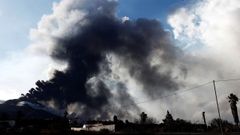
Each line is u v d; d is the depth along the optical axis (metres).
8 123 92.75
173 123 88.56
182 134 48.91
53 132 53.44
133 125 82.88
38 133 52.66
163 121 95.56
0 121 92.38
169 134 43.62
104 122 90.50
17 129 62.03
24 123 94.62
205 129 86.12
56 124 87.81
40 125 93.12
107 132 52.53
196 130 85.25
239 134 61.47
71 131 54.16
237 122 88.38
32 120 96.25
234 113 89.81
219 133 62.12
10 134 51.88
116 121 84.12
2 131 54.41
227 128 79.12
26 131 55.00
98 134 51.84
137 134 38.72
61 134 52.19
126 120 85.19
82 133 53.38
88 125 89.88
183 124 88.81
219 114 51.47
